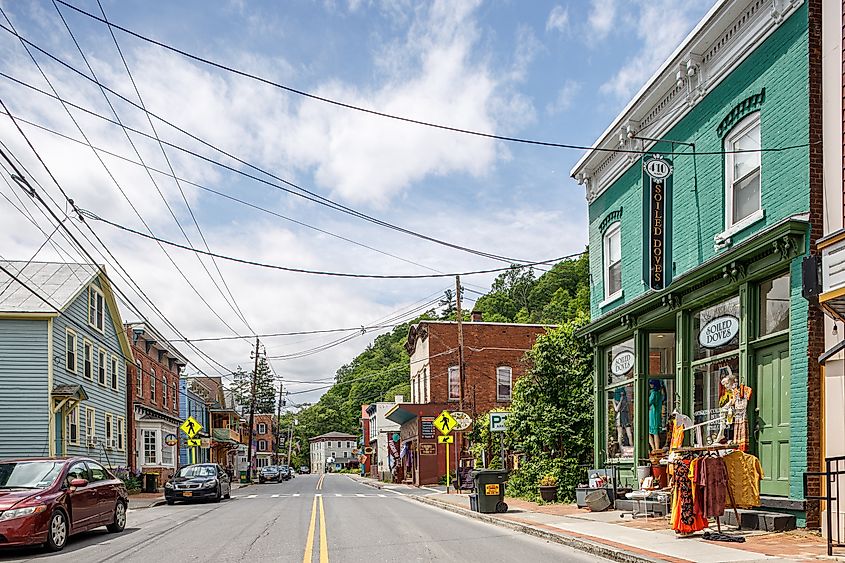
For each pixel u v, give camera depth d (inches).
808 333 447.5
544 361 876.6
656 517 583.5
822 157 454.3
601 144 772.6
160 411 1753.2
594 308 824.3
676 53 601.6
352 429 5152.6
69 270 1232.8
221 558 442.0
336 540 522.9
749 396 508.7
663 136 663.1
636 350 709.3
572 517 633.6
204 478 1077.8
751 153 534.9
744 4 527.2
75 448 1159.0
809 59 461.7
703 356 592.7
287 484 2129.7
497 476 719.1
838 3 442.6
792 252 463.2
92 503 561.3
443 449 1724.9
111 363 1384.1
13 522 467.5
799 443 451.5
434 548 474.9
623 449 751.1
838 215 436.5
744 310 518.6
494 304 2753.4
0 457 1048.2
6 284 1153.4
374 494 1333.7
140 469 1537.9
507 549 468.1
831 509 408.8
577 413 840.9
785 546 402.0
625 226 745.0
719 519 488.7
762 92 514.3
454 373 1791.3
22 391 1069.1
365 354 3863.2
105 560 447.2
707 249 580.7
